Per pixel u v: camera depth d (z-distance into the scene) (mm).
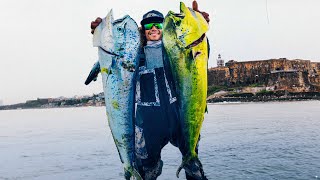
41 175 10430
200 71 3330
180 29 3320
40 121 50656
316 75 107750
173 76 3412
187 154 3496
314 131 19375
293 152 12703
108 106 3346
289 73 93625
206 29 3346
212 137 18391
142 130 3684
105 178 9578
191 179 3580
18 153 15703
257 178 8945
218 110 53531
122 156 3416
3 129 34844
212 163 11172
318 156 11703
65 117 60906
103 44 3281
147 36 3734
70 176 10062
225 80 112625
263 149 13656
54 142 19688
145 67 3713
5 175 10672
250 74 108312
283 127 22312
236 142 16047
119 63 3281
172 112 3646
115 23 3305
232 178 9047
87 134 23984
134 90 3357
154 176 3760
